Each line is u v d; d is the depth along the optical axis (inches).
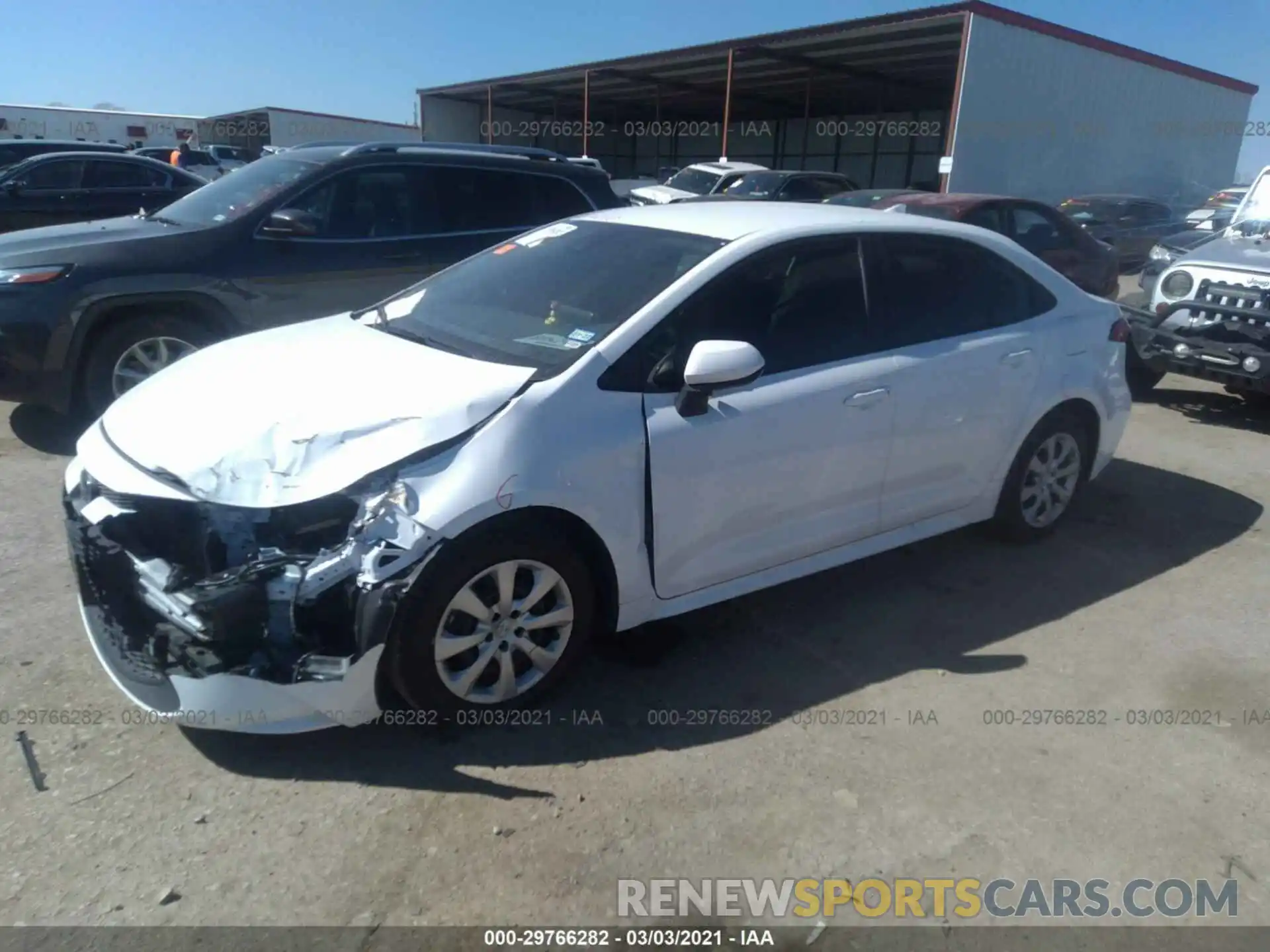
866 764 118.7
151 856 99.6
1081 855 105.3
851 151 1375.5
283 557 107.4
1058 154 887.1
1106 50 880.9
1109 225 695.7
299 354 138.7
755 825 107.6
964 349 160.2
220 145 1229.7
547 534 119.0
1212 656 148.2
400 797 109.4
